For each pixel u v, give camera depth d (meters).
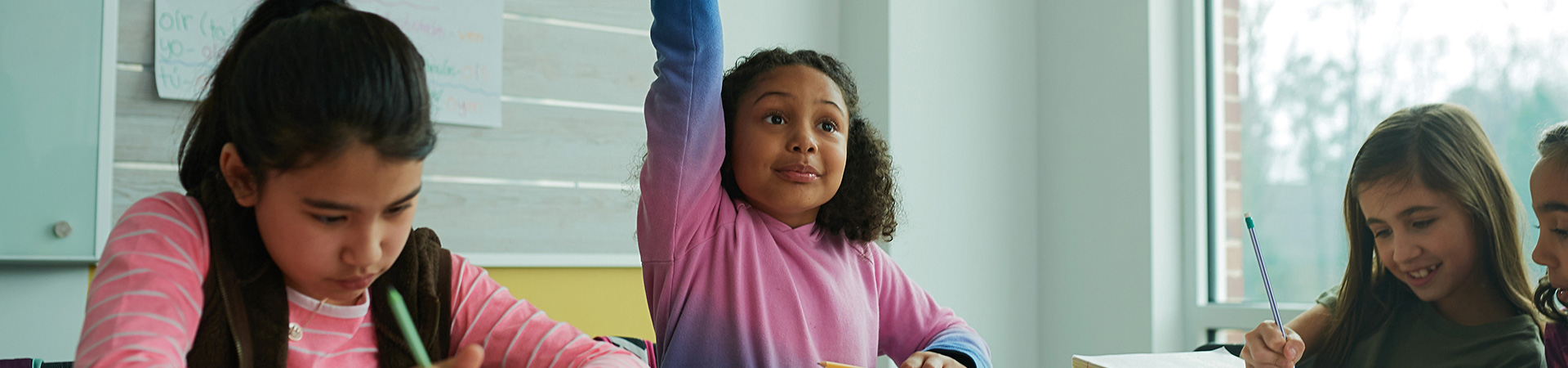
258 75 0.56
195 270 0.62
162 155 1.80
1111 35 2.38
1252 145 2.21
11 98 1.66
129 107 1.78
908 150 2.35
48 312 1.74
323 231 0.58
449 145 1.99
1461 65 1.80
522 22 2.08
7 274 1.71
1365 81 1.97
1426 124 1.71
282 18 0.61
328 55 0.55
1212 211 2.29
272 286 0.64
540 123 2.09
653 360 1.37
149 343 0.56
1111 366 1.04
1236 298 2.22
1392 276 1.76
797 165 0.99
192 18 1.82
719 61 0.93
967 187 2.45
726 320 0.98
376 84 0.55
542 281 2.09
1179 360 1.14
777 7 2.41
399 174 0.57
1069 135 2.49
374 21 0.59
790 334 0.98
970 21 2.50
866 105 2.41
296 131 0.54
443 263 0.75
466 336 0.75
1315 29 2.09
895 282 1.16
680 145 0.92
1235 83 2.26
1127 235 2.31
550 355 0.75
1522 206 1.61
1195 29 2.30
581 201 2.13
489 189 2.03
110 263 0.59
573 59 2.13
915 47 2.39
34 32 1.68
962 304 2.42
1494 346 1.58
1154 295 2.24
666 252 0.97
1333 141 2.02
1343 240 1.98
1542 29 1.68
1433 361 1.66
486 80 2.03
